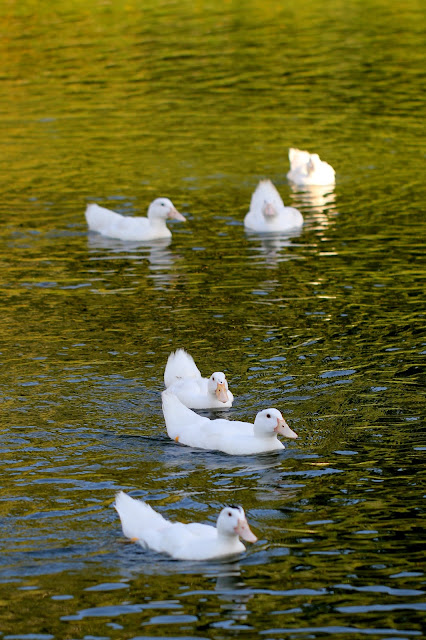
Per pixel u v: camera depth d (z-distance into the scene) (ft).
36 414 47.73
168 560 35.04
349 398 48.78
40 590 33.19
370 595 32.45
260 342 56.24
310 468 42.22
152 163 96.73
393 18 154.40
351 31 147.02
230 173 93.50
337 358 53.57
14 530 37.24
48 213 84.28
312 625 30.91
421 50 133.80
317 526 37.22
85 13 165.17
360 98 115.34
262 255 73.36
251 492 40.27
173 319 60.49
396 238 75.46
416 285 65.26
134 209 84.38
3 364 53.62
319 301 62.90
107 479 41.52
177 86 122.93
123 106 115.65
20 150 101.24
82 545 36.14
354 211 82.74
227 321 59.88
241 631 30.68
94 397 49.62
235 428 45.16
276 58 133.39
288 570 34.22
